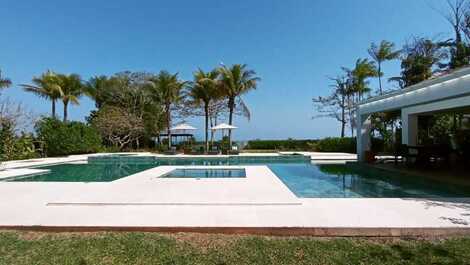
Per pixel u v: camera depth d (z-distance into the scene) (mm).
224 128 22672
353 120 27641
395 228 4148
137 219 4734
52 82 26109
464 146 12836
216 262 3439
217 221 4578
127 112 28078
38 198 6332
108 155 20609
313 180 10305
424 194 7461
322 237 4145
